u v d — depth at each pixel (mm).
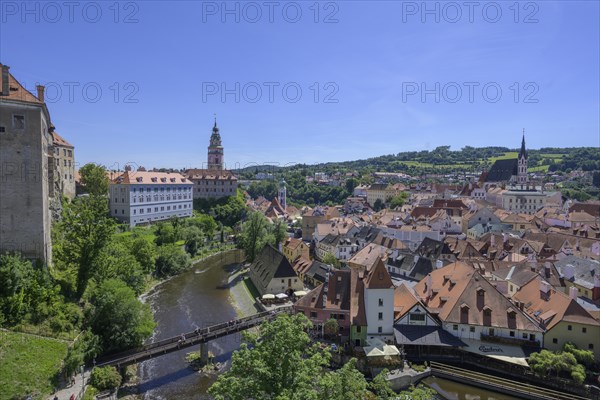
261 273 106625
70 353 54312
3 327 55375
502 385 56875
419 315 69000
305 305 74625
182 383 60656
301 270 113562
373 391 56969
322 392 36156
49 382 51125
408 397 44812
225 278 118938
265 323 41094
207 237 167500
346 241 129625
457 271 78438
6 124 64000
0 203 63938
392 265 109250
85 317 64750
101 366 57438
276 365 38438
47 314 60156
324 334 70750
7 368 49625
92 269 72625
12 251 64562
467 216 157250
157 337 75062
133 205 154250
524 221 153750
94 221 72625
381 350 63281
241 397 35531
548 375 57688
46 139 76188
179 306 93125
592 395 54156
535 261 93938
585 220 152375
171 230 142250
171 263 122938
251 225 132125
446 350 65875
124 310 63688
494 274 91625
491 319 66312
